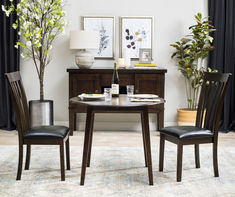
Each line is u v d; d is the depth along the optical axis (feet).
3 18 16.58
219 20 16.44
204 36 15.61
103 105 9.20
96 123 17.37
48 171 10.47
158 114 16.60
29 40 14.60
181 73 17.29
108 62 17.26
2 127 17.19
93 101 9.91
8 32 16.60
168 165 11.19
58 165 11.07
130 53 17.19
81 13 17.10
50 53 17.24
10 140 14.73
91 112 9.41
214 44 16.56
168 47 17.21
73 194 8.68
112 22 17.06
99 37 16.42
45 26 14.96
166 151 12.95
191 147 13.56
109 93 9.94
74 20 17.12
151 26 17.07
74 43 15.71
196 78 16.22
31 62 17.24
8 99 16.76
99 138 15.33
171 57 16.87
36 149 13.01
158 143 14.32
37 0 14.61
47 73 17.34
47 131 9.65
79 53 15.96
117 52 17.24
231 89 16.78
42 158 11.82
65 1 17.01
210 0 16.62
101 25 17.07
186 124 16.20
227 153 12.74
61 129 10.02
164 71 15.81
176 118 17.54
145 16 17.03
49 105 15.30
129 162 11.52
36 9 14.25
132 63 17.24
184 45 16.98
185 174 10.30
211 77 10.61
